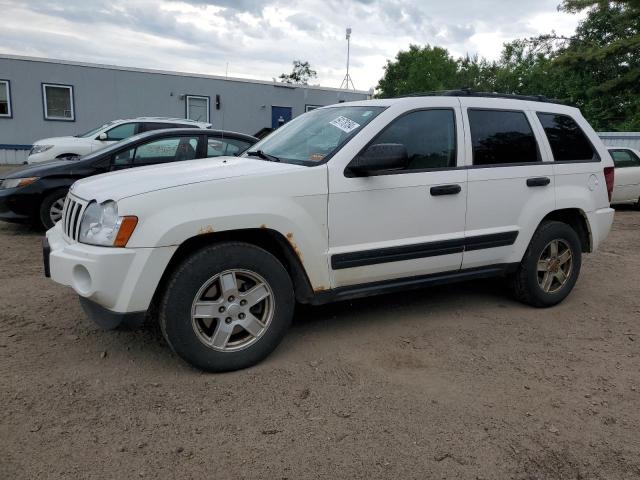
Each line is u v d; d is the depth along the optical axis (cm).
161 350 380
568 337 427
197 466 256
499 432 291
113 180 356
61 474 247
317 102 2408
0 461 254
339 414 304
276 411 305
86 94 2006
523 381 350
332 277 379
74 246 332
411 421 298
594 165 507
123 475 248
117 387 327
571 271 499
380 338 414
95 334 404
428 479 252
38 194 729
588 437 289
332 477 251
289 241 355
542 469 263
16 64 1903
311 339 409
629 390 342
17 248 677
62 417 292
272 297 355
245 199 341
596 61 2556
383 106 411
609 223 524
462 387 339
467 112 437
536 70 3353
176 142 772
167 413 300
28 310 450
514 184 450
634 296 541
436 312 475
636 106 2739
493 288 548
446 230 421
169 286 325
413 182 400
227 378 342
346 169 377
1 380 330
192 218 324
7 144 1948
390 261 397
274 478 250
